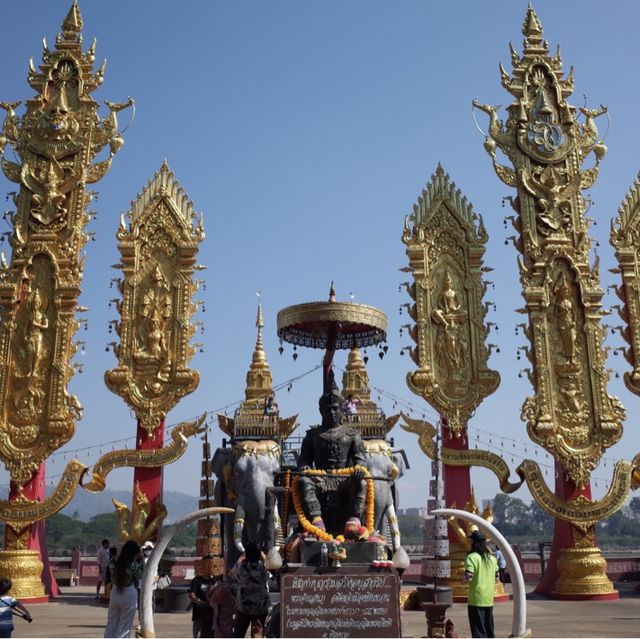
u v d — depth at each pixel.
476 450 23.81
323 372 17.83
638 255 25.75
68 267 25.16
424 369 24.45
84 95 26.88
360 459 13.41
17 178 26.05
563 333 24.80
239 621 11.21
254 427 21.84
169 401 24.34
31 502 23.27
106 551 24.58
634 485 23.92
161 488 23.62
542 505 23.34
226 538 20.66
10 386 24.28
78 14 27.89
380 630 10.21
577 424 24.20
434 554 18.88
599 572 22.97
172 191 26.33
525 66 27.22
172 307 25.27
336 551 10.75
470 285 25.33
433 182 26.33
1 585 12.35
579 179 26.05
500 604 21.50
